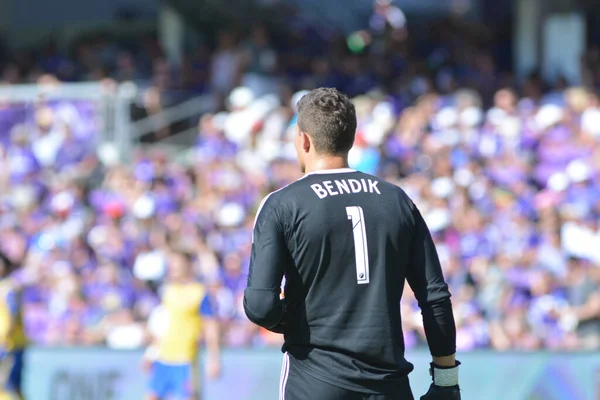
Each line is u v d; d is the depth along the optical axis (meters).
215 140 49.78
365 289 11.57
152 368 31.27
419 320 33.12
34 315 40.72
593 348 32.72
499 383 29.16
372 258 11.64
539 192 42.72
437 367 12.04
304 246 11.53
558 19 62.53
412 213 12.05
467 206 39.19
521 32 64.56
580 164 39.84
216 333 30.94
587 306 33.56
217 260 41.06
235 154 48.62
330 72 56.62
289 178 44.69
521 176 42.69
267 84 56.19
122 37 74.69
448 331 11.78
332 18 80.12
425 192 40.72
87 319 39.56
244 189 44.75
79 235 43.78
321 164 12.17
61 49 74.00
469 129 46.53
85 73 65.19
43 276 42.12
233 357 31.39
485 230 38.06
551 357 28.94
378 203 11.84
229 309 37.47
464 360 29.41
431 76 56.78
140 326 38.22
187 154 52.56
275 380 31.05
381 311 11.56
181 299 30.98
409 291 33.91
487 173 43.09
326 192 11.77
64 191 47.53
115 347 32.78
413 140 46.62
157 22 74.31
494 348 33.44
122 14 75.00
